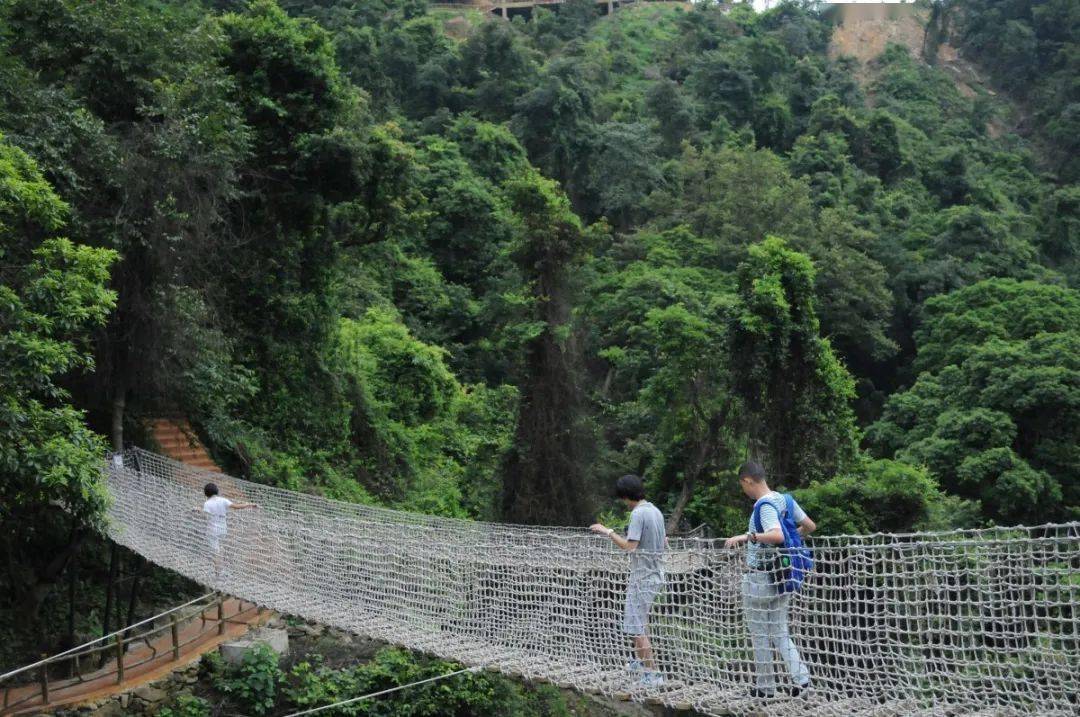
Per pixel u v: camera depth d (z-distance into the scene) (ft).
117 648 33.86
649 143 156.66
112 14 45.50
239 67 57.11
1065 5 267.18
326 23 169.99
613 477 62.69
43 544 38.42
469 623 25.13
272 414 58.80
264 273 58.29
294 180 57.72
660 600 19.65
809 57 231.91
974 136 226.99
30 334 28.60
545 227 57.36
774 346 54.34
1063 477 79.36
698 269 119.03
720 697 17.75
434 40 176.86
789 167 161.58
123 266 42.57
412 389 78.84
